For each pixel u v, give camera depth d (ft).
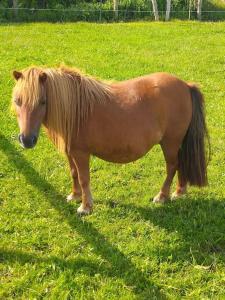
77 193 17.16
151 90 15.25
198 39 46.21
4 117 25.04
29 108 13.12
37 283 13.02
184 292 12.85
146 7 61.21
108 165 20.24
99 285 12.96
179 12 61.77
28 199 17.38
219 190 18.06
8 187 18.15
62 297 12.46
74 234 15.31
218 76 33.50
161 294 12.71
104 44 42.96
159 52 40.29
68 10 57.41
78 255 14.19
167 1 58.70
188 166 16.47
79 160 15.38
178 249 14.60
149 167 20.18
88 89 14.46
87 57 37.86
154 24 54.90
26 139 13.15
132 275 13.35
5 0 58.54
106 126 14.69
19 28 49.39
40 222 15.87
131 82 15.61
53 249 14.56
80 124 14.60
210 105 27.30
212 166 20.12
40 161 20.36
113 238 15.07
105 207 16.88
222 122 24.77
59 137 14.75
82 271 13.48
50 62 35.78
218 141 22.48
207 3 65.05
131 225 15.79
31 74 13.20
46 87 13.70
